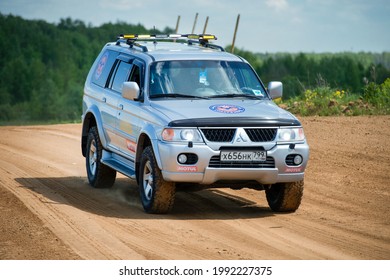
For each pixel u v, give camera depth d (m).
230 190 27.58
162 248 19.91
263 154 22.61
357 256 19.34
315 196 25.98
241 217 23.38
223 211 24.22
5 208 24.22
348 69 198.12
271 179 22.78
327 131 37.84
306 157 23.12
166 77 24.86
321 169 30.00
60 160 34.50
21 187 27.73
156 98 24.44
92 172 28.23
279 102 50.50
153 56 25.52
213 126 22.41
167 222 22.59
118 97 26.28
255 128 22.64
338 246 20.17
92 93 28.69
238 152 22.45
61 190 27.45
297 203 23.67
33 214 23.39
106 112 27.12
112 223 22.42
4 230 21.58
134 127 24.66
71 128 48.56
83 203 25.28
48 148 38.53
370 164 30.50
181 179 22.41
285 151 22.78
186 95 24.52
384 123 39.50
